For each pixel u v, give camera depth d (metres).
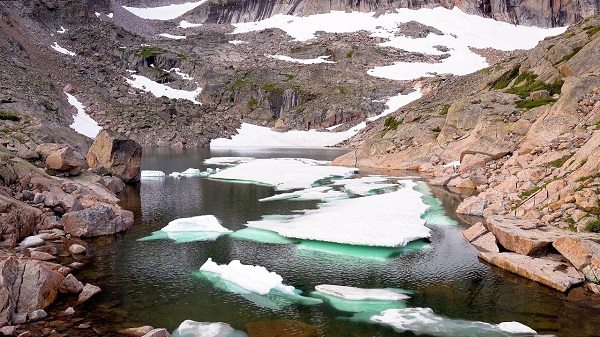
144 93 137.88
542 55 64.88
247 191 46.47
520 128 48.81
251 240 28.58
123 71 149.75
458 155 56.19
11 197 28.27
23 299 16.97
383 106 137.88
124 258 24.72
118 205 37.28
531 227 24.98
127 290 20.28
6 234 23.50
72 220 28.05
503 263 23.20
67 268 20.92
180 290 20.50
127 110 121.88
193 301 19.34
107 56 155.88
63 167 38.34
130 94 133.50
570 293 19.84
